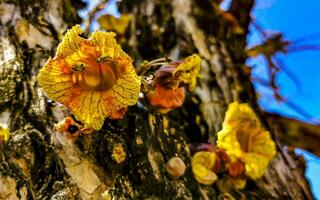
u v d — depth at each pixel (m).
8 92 0.45
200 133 0.57
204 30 0.65
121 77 0.41
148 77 0.49
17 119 0.44
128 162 0.44
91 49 0.40
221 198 0.49
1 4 0.53
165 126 0.51
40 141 0.42
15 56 0.48
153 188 0.44
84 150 0.43
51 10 0.55
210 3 0.67
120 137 0.44
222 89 0.61
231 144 0.50
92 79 0.41
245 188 0.54
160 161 0.46
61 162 0.42
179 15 0.66
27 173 0.40
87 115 0.41
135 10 0.67
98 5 0.65
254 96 0.63
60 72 0.40
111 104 0.41
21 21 0.52
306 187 0.58
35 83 0.46
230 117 0.51
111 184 0.42
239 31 0.68
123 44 0.65
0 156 0.39
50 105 0.45
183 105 0.58
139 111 0.48
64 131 0.42
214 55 0.63
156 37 0.64
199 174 0.49
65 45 0.40
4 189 0.38
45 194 0.40
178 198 0.45
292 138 0.71
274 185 0.55
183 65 0.48
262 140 0.51
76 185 0.41
